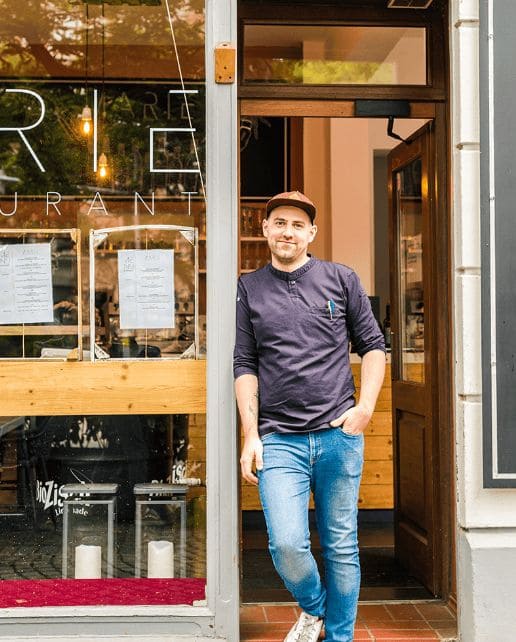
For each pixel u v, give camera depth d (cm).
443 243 398
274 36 393
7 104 382
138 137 376
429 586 414
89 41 385
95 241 373
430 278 407
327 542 318
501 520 344
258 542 536
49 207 376
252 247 677
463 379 346
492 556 342
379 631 359
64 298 369
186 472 364
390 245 479
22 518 367
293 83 394
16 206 377
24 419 367
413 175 439
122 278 372
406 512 456
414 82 398
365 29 397
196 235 370
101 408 366
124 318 369
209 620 342
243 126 618
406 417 454
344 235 711
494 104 341
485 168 342
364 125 709
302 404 308
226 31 350
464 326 346
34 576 363
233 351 339
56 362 367
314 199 717
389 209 480
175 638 341
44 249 372
